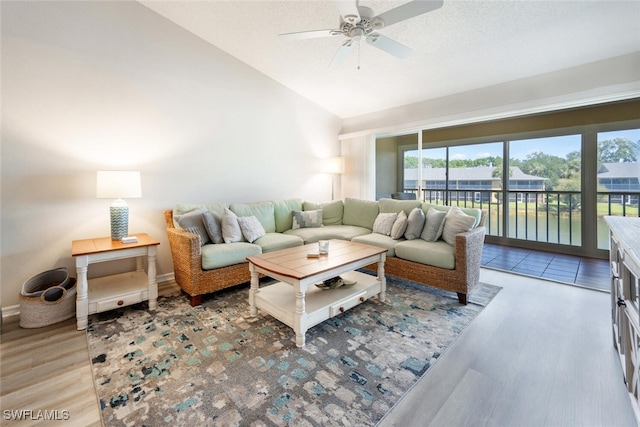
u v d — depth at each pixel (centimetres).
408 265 303
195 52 349
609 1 227
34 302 228
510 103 358
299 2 275
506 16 255
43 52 255
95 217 289
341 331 222
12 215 250
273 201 420
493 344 204
